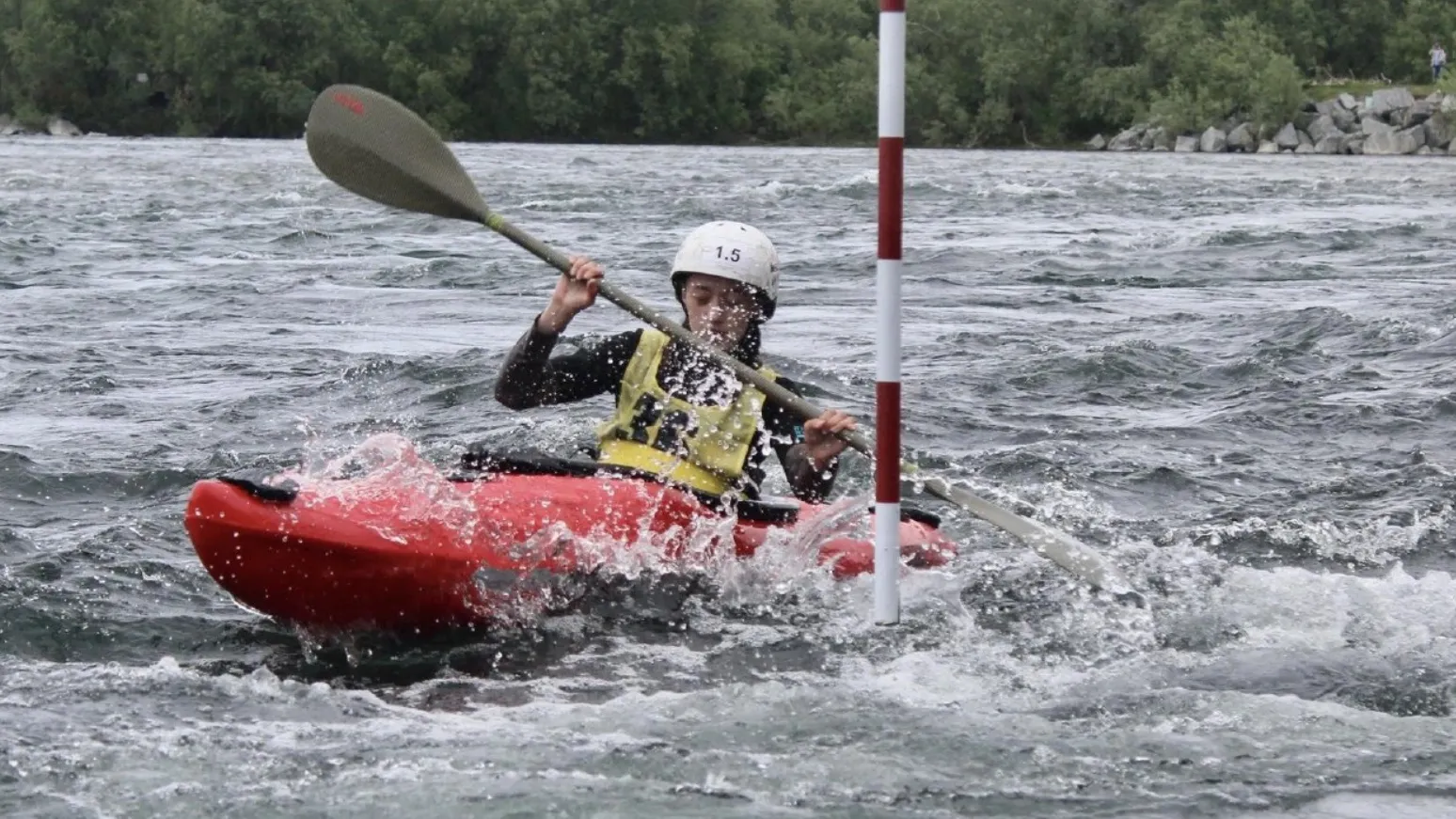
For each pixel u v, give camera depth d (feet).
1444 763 41.09
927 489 59.47
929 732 42.98
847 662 50.37
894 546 52.75
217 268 173.68
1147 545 66.39
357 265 177.37
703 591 55.72
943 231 230.07
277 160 412.36
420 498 53.57
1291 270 181.78
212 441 84.58
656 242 206.18
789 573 57.00
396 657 51.03
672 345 58.70
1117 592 56.49
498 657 50.75
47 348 115.96
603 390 59.21
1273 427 92.53
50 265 172.76
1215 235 215.51
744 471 58.65
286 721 43.78
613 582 54.54
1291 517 72.08
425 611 52.24
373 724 43.39
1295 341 124.16
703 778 39.47
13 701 44.86
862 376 107.34
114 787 38.27
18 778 38.68
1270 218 257.75
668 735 42.65
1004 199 304.09
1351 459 84.48
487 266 174.29
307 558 50.55
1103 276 175.11
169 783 38.52
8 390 99.30
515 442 84.64
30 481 73.72
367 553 50.83
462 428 88.53
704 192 311.47
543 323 57.31
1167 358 113.50
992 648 51.93
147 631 53.21
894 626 53.26
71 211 239.09
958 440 88.58
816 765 40.27
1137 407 99.40
